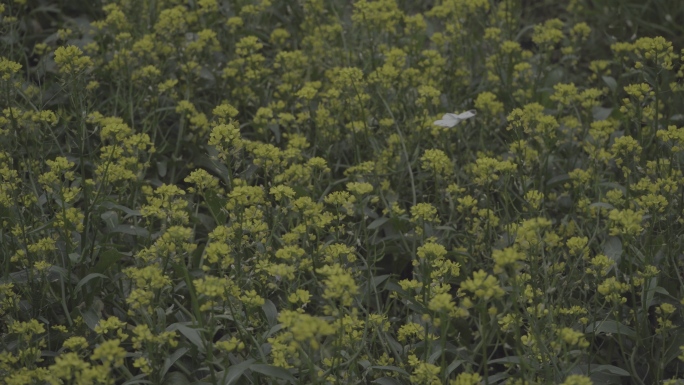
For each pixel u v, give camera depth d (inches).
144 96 288.5
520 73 305.0
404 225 243.4
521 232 194.4
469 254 232.5
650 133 259.4
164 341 178.7
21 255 210.8
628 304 231.5
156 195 262.8
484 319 170.9
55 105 290.0
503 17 337.4
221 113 232.4
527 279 196.1
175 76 313.0
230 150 220.2
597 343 225.5
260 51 334.3
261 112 268.1
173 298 213.6
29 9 349.7
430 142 283.4
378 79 278.1
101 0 343.0
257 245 214.8
